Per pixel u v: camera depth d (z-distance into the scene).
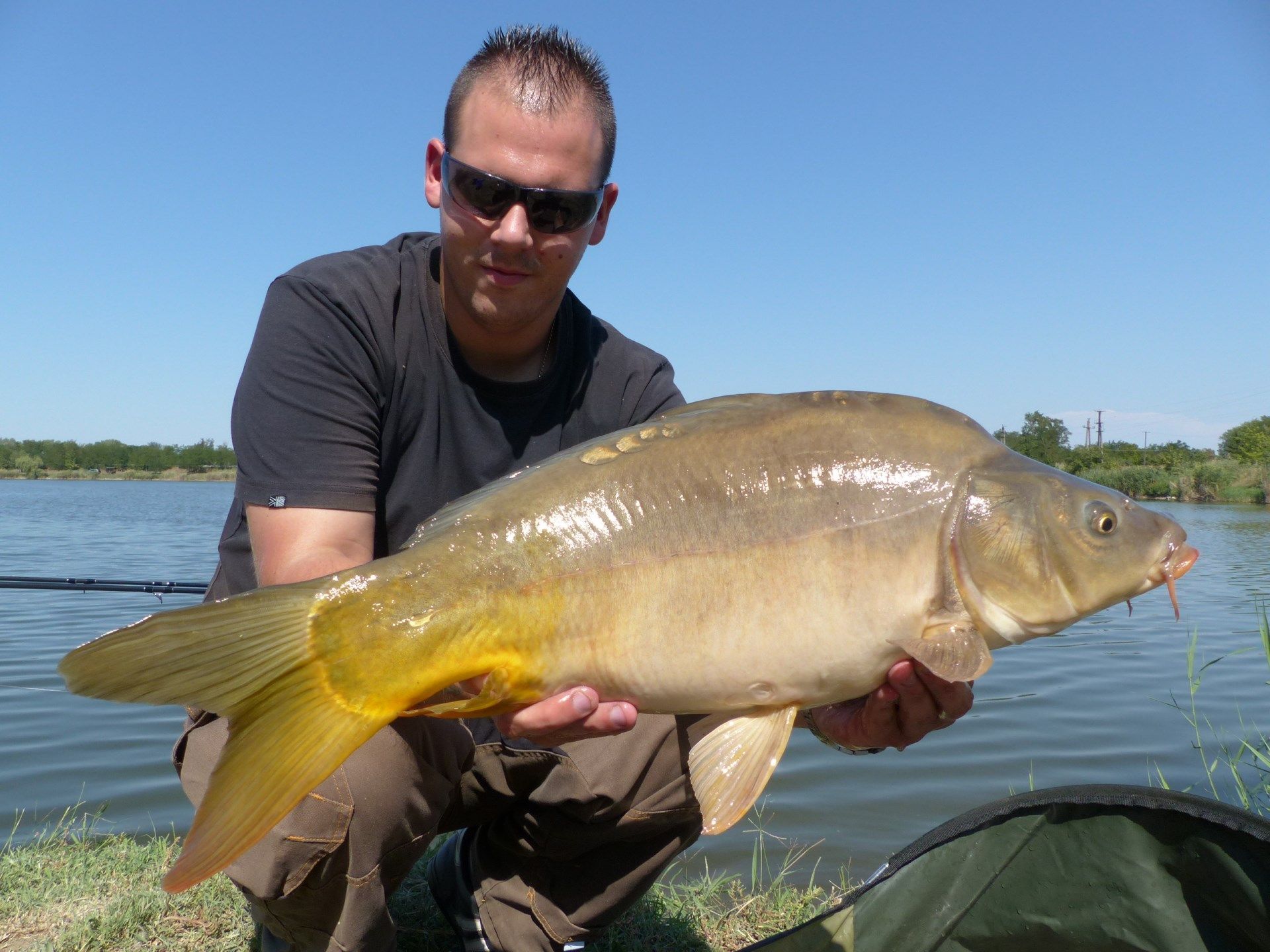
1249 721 2.15
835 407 0.76
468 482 0.95
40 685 2.39
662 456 0.72
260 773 0.62
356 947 0.79
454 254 0.87
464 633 0.67
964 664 0.69
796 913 1.09
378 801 0.77
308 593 0.65
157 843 1.21
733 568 0.70
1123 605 4.13
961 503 0.73
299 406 0.83
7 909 1.00
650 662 0.70
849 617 0.71
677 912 1.08
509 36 0.88
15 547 6.12
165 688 0.61
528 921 0.91
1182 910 0.75
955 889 0.80
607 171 0.91
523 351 0.94
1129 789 0.75
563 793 0.86
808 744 2.00
